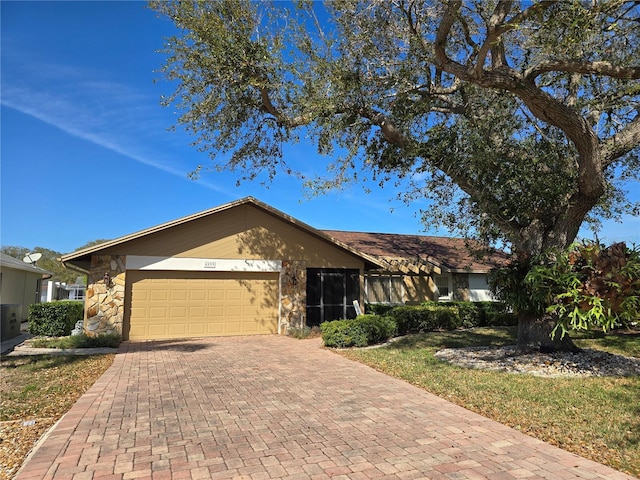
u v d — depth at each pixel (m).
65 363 10.12
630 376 8.25
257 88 11.52
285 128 12.70
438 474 4.23
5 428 5.66
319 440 5.13
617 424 5.59
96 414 6.14
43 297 33.00
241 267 15.39
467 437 5.25
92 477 4.12
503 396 6.98
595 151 9.08
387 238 23.81
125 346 12.78
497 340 13.51
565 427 5.53
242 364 9.97
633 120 10.36
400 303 20.33
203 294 15.01
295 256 16.22
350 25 10.82
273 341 13.88
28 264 23.22
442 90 11.63
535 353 10.07
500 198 10.47
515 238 10.53
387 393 7.37
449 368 9.19
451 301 20.47
